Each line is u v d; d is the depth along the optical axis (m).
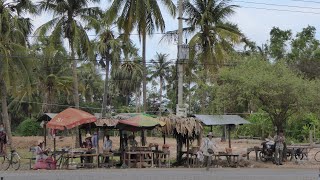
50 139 47.59
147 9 35.16
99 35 52.03
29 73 37.84
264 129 47.47
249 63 29.02
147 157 24.97
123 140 25.12
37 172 21.05
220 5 41.53
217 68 40.91
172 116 26.16
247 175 19.94
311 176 19.69
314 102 26.83
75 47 40.31
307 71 55.38
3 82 37.09
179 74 28.62
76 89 42.03
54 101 65.94
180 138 26.42
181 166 25.20
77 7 40.75
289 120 34.31
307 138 45.59
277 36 65.94
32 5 39.34
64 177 18.44
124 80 79.44
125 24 36.56
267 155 27.44
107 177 18.50
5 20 36.03
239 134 51.91
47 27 40.38
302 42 64.50
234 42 40.91
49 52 42.53
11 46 36.19
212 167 24.39
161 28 36.47
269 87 26.47
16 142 45.12
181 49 28.62
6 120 37.06
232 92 27.34
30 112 70.56
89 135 26.30
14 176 18.89
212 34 41.81
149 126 23.98
